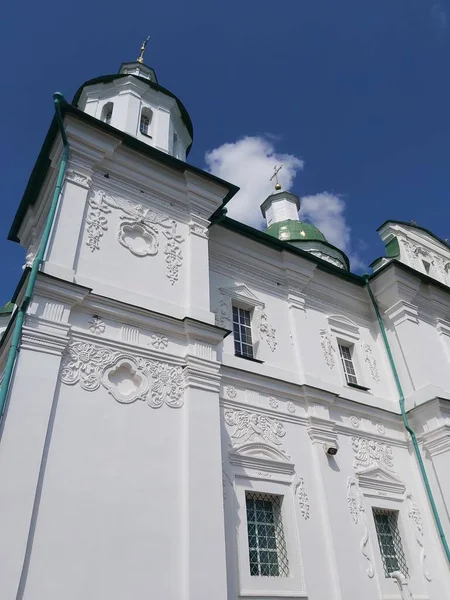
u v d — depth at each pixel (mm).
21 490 7457
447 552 12562
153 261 11422
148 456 9031
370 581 11180
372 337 16375
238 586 9352
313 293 15664
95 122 11469
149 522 8438
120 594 7625
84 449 8445
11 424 7852
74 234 10359
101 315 9914
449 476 13219
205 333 10852
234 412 11445
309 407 12812
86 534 7785
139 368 9812
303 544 10742
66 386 8812
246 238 14430
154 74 17562
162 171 12602
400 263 16219
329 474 12109
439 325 16984
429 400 14133
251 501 10781
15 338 8570
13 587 6777
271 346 13438
